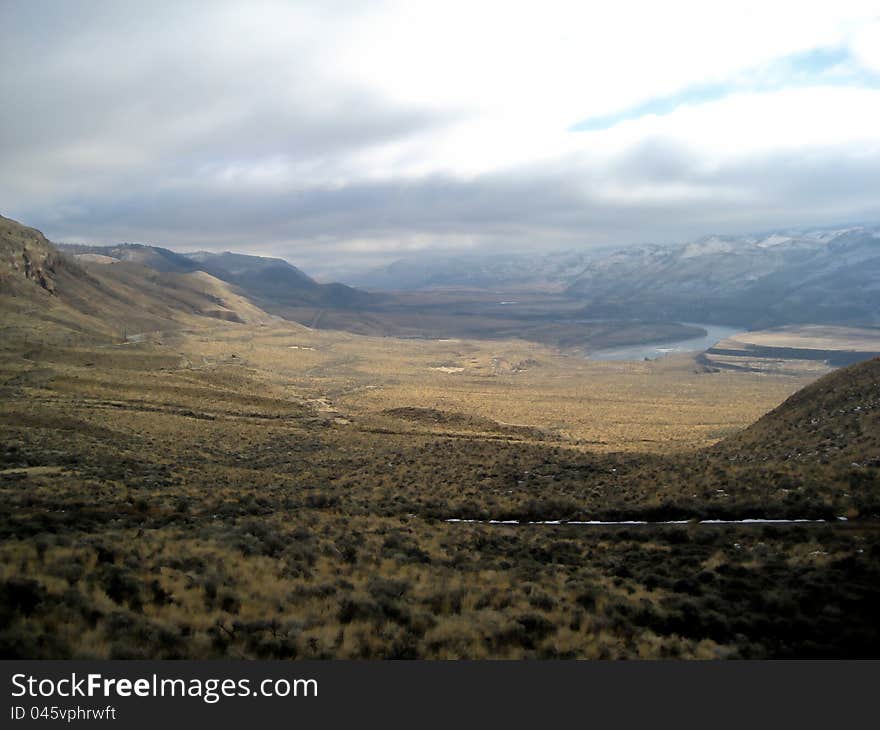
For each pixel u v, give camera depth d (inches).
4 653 636.1
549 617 900.6
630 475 2364.7
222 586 887.1
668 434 5334.6
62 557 903.7
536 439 4576.8
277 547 1168.8
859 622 920.3
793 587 1055.0
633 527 1594.5
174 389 5022.1
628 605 970.7
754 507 1603.1
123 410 4023.1
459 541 1430.9
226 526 1316.4
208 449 3154.5
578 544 1435.8
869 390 2701.8
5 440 2600.9
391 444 3767.2
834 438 2260.1
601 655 796.6
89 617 727.7
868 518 1433.3
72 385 4621.1
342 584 966.4
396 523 1610.5
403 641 777.6
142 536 1139.9
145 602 802.8
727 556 1269.7
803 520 1494.8
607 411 7500.0
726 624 925.2
